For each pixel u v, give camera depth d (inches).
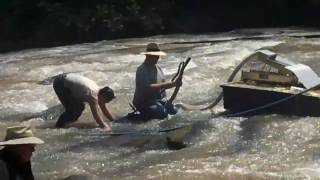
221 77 478.3
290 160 282.2
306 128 319.0
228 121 341.4
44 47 838.5
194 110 382.9
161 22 914.7
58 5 920.3
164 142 325.4
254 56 374.6
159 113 370.6
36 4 945.5
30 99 443.8
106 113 368.2
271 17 989.2
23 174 190.2
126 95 442.6
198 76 481.7
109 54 615.8
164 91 384.8
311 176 260.4
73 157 306.7
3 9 965.8
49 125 378.6
